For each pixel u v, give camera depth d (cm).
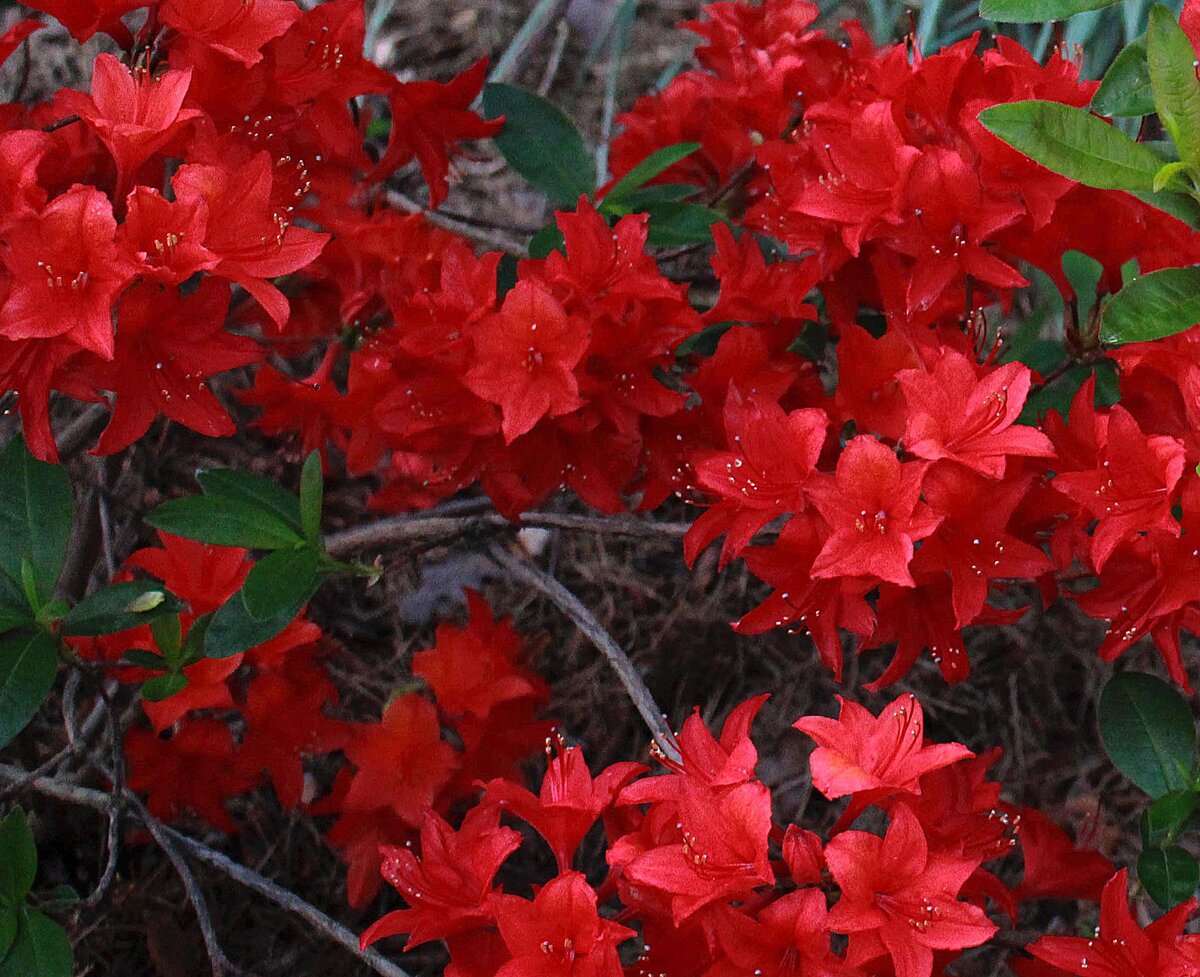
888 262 134
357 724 147
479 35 216
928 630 132
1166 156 127
